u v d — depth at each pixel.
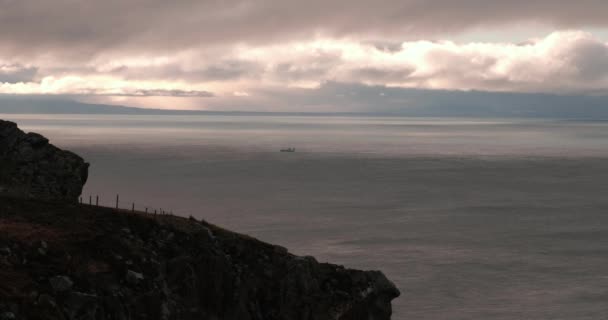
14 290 47.91
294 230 176.12
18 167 76.19
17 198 66.25
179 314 57.41
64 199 73.50
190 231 65.06
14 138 79.12
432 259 144.50
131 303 54.12
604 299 117.75
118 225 62.50
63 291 50.50
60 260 54.09
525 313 110.12
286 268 65.62
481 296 118.81
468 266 139.00
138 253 58.94
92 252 57.00
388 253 150.00
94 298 51.03
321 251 151.12
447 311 110.94
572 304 115.19
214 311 60.97
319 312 64.75
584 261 144.88
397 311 110.62
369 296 68.31
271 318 63.41
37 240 55.56
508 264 140.88
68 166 79.31
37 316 46.53
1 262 51.06
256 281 64.25
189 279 59.94
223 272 62.38
